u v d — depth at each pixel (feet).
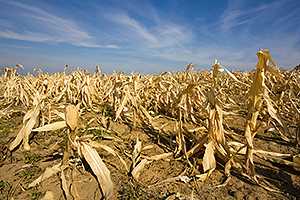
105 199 8.63
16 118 17.63
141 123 16.30
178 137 11.87
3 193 9.14
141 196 8.84
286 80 22.27
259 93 9.73
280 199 8.71
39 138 13.48
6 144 12.87
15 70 26.99
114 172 10.34
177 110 17.21
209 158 10.02
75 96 21.52
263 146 13.11
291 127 16.31
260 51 9.37
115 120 15.92
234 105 20.02
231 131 14.64
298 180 9.93
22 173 10.23
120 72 23.35
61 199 8.86
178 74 25.72
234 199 8.75
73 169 10.11
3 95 24.84
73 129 9.32
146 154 11.92
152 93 21.24
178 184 9.53
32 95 20.90
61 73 27.43
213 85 11.25
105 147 10.18
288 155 11.32
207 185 9.51
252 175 9.75
